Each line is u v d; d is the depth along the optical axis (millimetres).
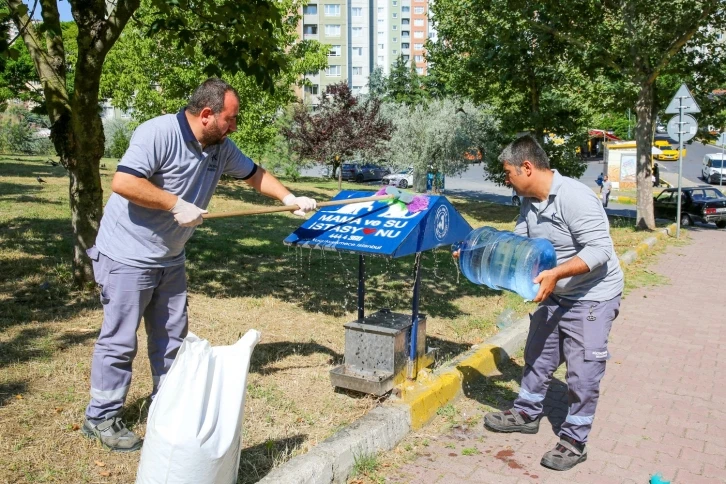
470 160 27938
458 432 4445
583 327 3924
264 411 4238
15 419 3797
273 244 10773
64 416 3895
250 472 3467
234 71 6449
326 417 4258
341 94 28438
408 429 4316
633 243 13867
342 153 28609
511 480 3799
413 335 4801
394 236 4227
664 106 18703
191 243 10203
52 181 18250
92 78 6188
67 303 6238
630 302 8734
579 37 16672
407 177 35562
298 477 3324
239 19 6562
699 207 19688
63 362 4734
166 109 17594
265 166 32781
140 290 3537
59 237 9469
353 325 4699
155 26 6703
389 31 106938
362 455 3805
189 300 6844
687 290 9609
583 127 20703
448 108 27016
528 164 3957
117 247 3488
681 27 15266
